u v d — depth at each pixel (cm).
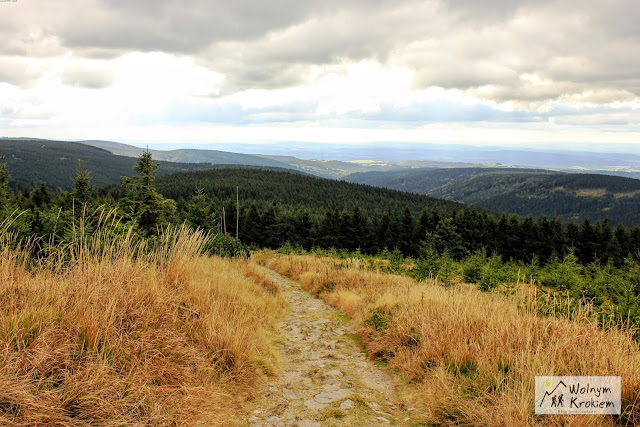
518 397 312
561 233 5072
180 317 488
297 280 1434
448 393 356
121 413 283
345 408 364
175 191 10544
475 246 4950
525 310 546
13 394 252
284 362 517
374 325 641
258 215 5453
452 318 519
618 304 720
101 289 418
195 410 316
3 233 427
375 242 5341
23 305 347
